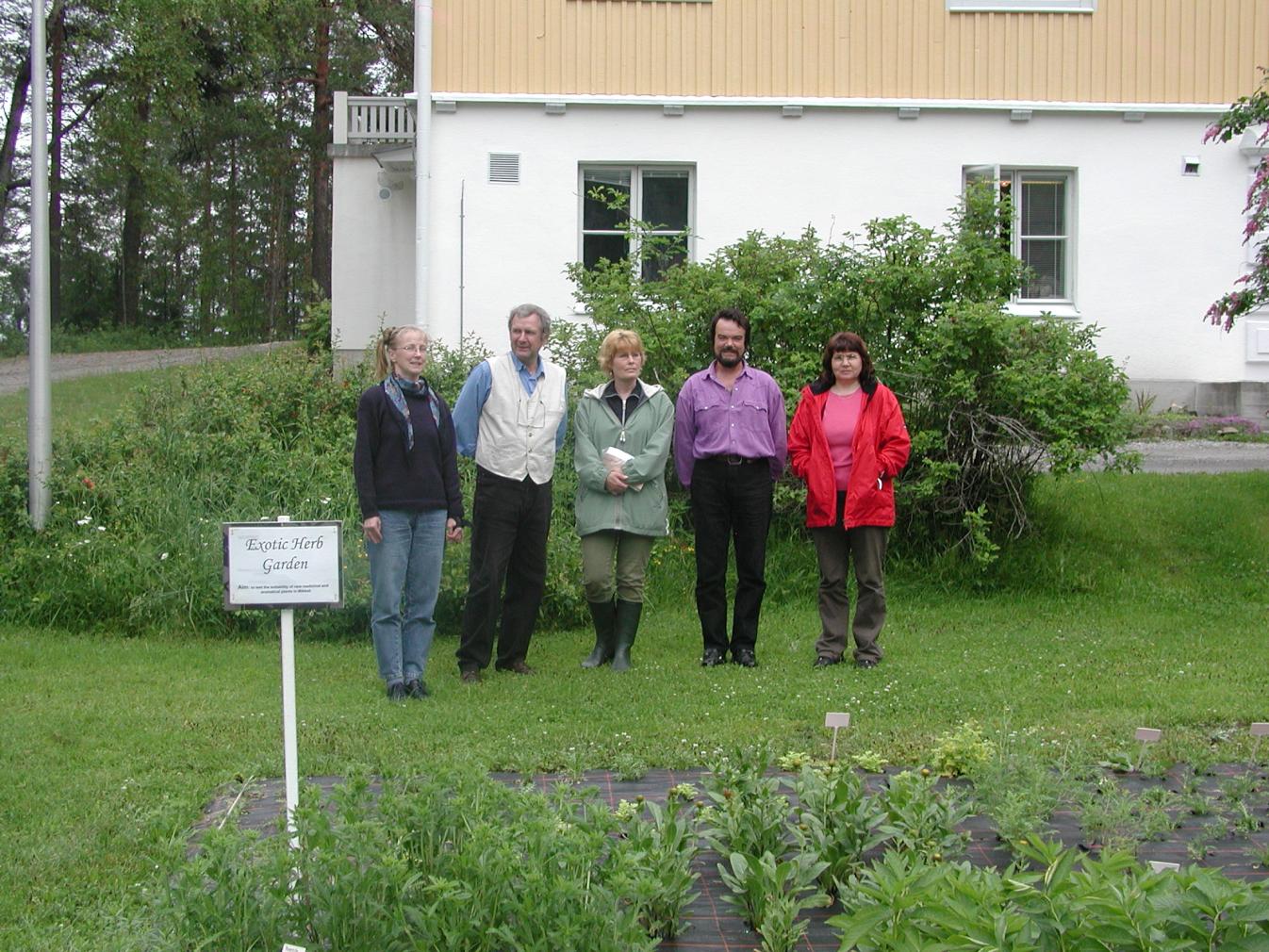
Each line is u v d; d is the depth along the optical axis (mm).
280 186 47625
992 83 17266
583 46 17062
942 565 10289
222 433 11117
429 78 16781
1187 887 3369
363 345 19328
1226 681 7562
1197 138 17328
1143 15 17281
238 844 3693
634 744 6223
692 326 10836
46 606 9250
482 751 6000
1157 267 17391
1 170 38781
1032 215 17578
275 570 4484
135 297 46844
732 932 4273
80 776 5727
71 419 16125
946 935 3352
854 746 6188
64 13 35094
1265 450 14484
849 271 10469
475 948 3562
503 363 7812
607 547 8000
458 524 7438
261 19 34031
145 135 36469
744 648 8141
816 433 8047
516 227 17094
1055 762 5551
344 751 6129
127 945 3871
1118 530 11047
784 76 17188
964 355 9930
